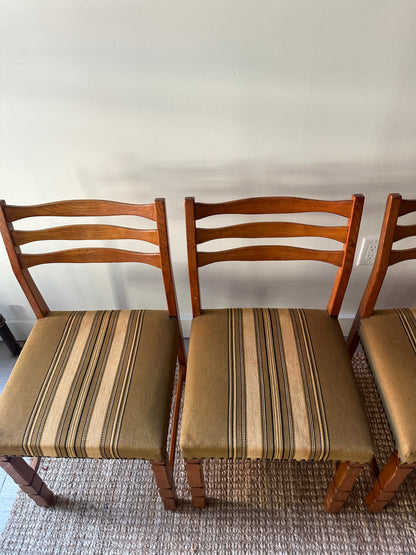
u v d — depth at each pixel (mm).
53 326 1099
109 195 1158
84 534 1119
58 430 885
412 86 928
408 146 1039
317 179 1113
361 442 854
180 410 1370
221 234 981
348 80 919
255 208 947
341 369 973
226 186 1129
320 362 982
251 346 1019
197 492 1054
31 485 1055
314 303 1481
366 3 809
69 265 1338
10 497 1203
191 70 904
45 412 914
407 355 982
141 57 887
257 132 1010
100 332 1075
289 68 900
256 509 1146
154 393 944
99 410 913
